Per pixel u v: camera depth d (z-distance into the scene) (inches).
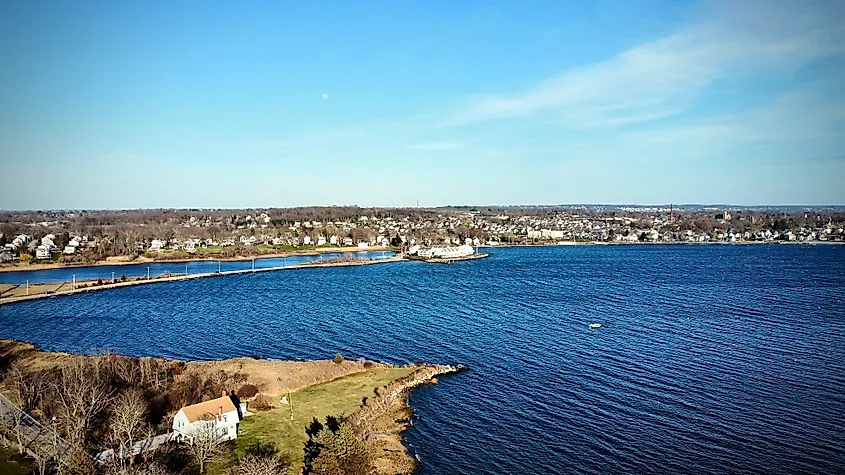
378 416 3614.7
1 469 2610.7
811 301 7298.2
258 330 5944.9
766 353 4803.2
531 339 5452.8
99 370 3818.9
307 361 4635.8
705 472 2844.5
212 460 2847.0
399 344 5324.8
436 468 2960.1
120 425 2748.5
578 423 3447.3
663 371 4360.2
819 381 4072.3
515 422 3496.6
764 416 3479.3
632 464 2945.4
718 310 6761.8
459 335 5654.5
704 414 3526.1
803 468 2864.2
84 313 7003.0
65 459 2620.6
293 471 2780.5
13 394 3494.1
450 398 3919.8
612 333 5634.8
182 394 3570.4
